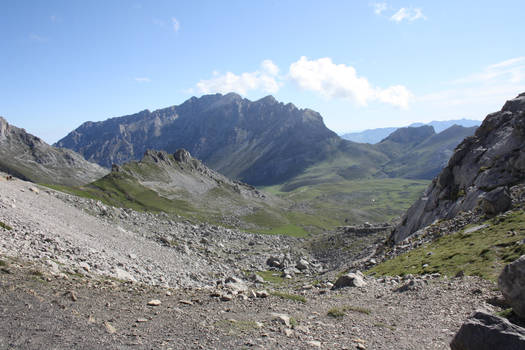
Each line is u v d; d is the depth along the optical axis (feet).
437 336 53.01
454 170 200.64
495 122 196.44
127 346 40.93
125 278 104.88
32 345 37.73
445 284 83.92
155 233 279.08
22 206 150.51
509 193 136.56
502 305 63.62
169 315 56.03
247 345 44.96
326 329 55.26
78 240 135.74
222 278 191.31
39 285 59.52
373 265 167.02
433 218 190.49
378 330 55.88
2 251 76.48
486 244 104.99
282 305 71.10
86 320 47.62
